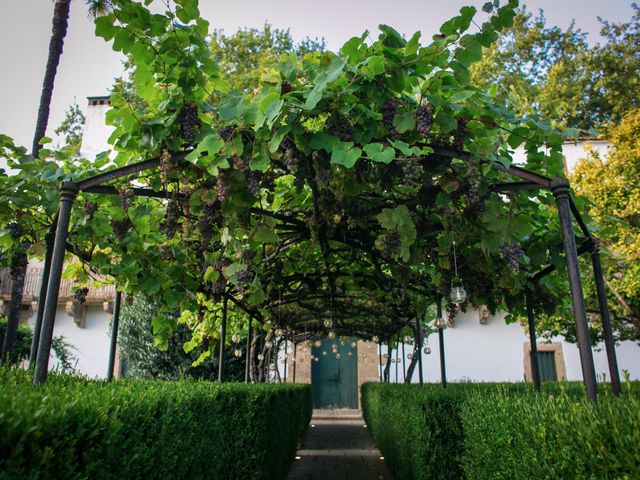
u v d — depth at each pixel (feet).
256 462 13.75
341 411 50.57
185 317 22.58
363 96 9.11
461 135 9.62
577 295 8.37
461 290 12.91
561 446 5.69
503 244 10.69
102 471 5.42
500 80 60.75
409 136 9.60
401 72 8.89
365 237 14.10
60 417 4.79
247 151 9.52
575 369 48.08
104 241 13.89
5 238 12.89
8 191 11.98
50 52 22.15
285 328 29.25
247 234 11.90
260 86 9.75
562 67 58.59
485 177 10.18
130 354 35.60
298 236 14.52
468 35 8.59
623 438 4.71
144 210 11.85
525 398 7.73
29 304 46.88
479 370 49.08
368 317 31.22
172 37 8.84
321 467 23.62
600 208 26.16
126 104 9.46
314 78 8.93
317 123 10.44
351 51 8.77
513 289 14.97
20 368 9.81
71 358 45.50
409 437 15.33
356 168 10.46
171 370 35.50
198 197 10.71
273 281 18.44
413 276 17.94
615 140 29.60
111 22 8.61
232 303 22.27
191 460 8.83
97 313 48.52
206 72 9.44
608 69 61.57
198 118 9.55
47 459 4.43
